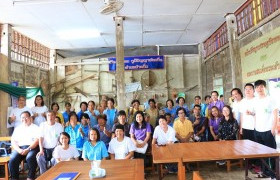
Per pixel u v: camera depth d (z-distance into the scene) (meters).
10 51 6.61
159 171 3.95
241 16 6.02
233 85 6.15
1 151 4.95
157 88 9.62
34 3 5.39
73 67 9.74
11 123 5.44
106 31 7.55
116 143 3.96
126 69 9.57
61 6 5.57
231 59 6.22
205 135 5.53
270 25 4.75
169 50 9.76
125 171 2.56
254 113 4.27
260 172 4.37
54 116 4.75
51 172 2.62
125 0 5.39
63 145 3.88
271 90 4.67
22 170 5.06
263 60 4.96
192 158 2.95
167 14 6.30
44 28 7.03
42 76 9.03
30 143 4.69
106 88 9.67
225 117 4.99
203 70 9.34
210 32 8.00
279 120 4.42
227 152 3.15
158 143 4.48
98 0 5.30
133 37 8.37
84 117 4.82
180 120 5.16
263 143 4.11
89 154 3.70
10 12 5.82
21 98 5.51
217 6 5.86
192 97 9.65
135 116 4.95
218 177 4.39
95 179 2.33
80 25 6.91
